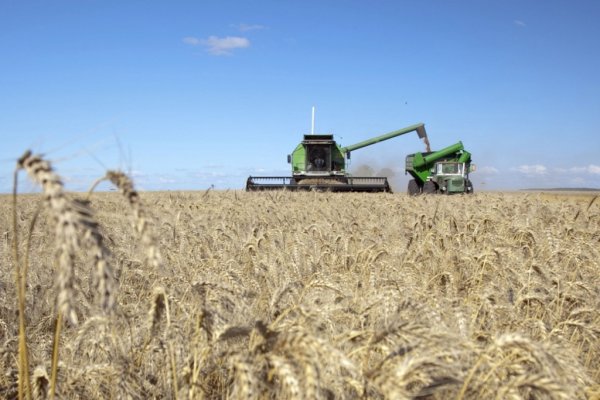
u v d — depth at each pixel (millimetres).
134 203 2375
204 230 10633
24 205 15430
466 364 3342
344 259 7465
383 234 10688
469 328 4301
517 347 3029
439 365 2883
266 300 4746
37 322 6141
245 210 15062
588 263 7902
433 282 6609
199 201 17922
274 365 2619
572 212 15344
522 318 4938
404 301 4047
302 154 36375
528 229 9805
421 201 19062
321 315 3688
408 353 2996
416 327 3154
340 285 5594
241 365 2635
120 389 3561
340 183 35250
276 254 7465
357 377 2766
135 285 6844
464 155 39219
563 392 2824
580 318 5301
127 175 2404
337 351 2541
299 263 7016
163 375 3855
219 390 3561
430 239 8953
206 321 3416
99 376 3801
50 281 7324
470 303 5473
